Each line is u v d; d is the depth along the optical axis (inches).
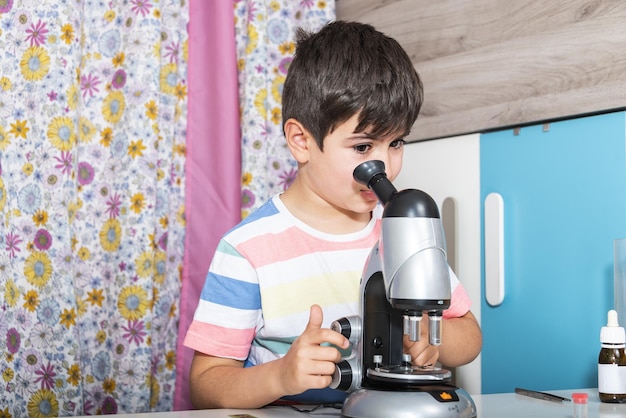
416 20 62.4
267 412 33.4
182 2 69.4
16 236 62.4
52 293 62.7
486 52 55.9
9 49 63.1
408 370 31.1
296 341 33.0
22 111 63.2
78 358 63.1
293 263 41.8
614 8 47.2
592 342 48.5
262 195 69.1
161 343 66.8
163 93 68.0
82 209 65.8
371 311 32.0
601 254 48.1
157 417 31.9
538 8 52.1
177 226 68.6
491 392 55.4
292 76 41.3
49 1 63.5
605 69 47.7
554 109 50.8
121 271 65.0
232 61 68.4
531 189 52.6
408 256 28.0
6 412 61.6
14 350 62.0
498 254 54.1
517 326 53.4
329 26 42.5
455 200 58.2
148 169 65.4
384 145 38.5
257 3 69.8
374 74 37.4
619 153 47.1
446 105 59.2
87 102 66.4
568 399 36.0
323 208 42.5
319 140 39.0
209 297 40.7
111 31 67.1
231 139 67.8
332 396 41.2
